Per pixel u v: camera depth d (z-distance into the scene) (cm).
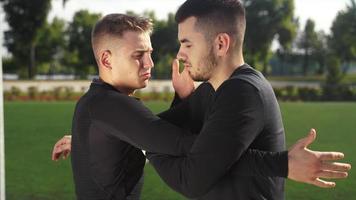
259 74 181
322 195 717
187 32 182
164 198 693
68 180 835
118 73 204
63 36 4347
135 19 206
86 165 201
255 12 4491
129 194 202
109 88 202
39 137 1410
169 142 179
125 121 187
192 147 171
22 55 4297
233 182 175
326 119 1919
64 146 247
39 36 4288
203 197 184
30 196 727
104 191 199
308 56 5206
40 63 4419
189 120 211
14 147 1219
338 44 4078
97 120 194
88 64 4319
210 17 178
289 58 5288
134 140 187
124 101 190
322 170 159
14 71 4334
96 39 206
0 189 409
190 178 168
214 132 165
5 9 4188
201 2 180
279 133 181
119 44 201
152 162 185
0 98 412
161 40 4356
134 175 203
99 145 196
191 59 183
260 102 170
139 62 203
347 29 4053
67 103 2766
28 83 3888
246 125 165
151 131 182
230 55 182
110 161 196
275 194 181
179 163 174
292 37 4594
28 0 4181
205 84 200
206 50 180
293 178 162
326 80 3891
